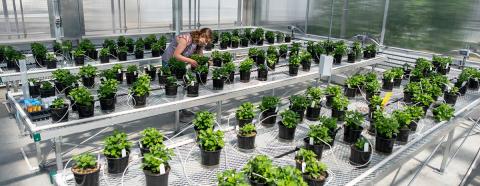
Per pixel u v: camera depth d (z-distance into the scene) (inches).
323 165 99.9
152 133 114.7
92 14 310.3
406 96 179.8
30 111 140.6
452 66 277.7
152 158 94.1
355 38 339.9
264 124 144.3
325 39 369.4
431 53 293.4
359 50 277.6
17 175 169.6
